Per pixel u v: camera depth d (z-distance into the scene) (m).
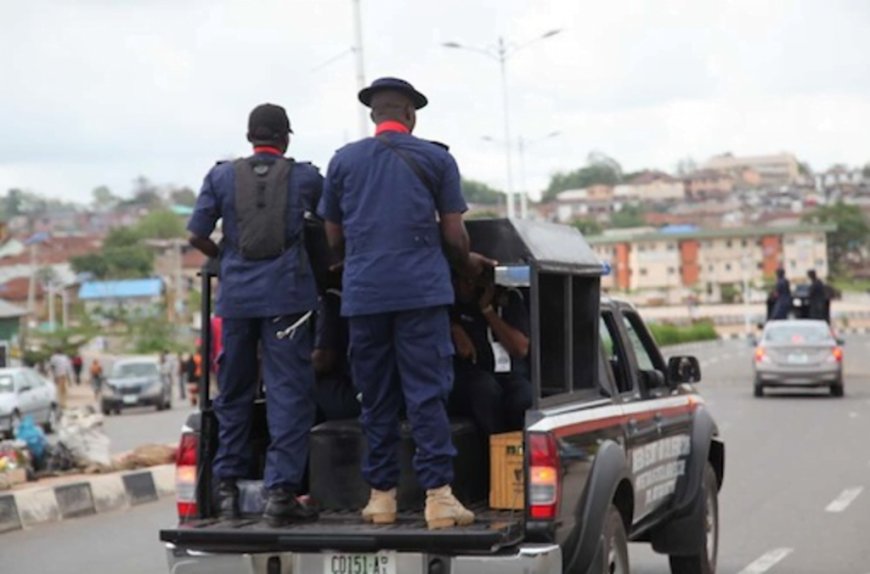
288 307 10.96
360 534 10.28
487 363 11.66
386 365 10.68
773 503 22.53
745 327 189.12
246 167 11.13
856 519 20.73
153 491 26.16
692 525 14.66
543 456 10.44
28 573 17.84
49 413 54.12
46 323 191.25
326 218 10.87
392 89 10.77
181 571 10.82
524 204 97.25
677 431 14.25
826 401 48.44
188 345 149.50
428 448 10.45
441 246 10.64
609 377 12.59
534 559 10.16
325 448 11.14
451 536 10.09
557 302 11.43
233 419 11.29
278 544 10.52
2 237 133.75
